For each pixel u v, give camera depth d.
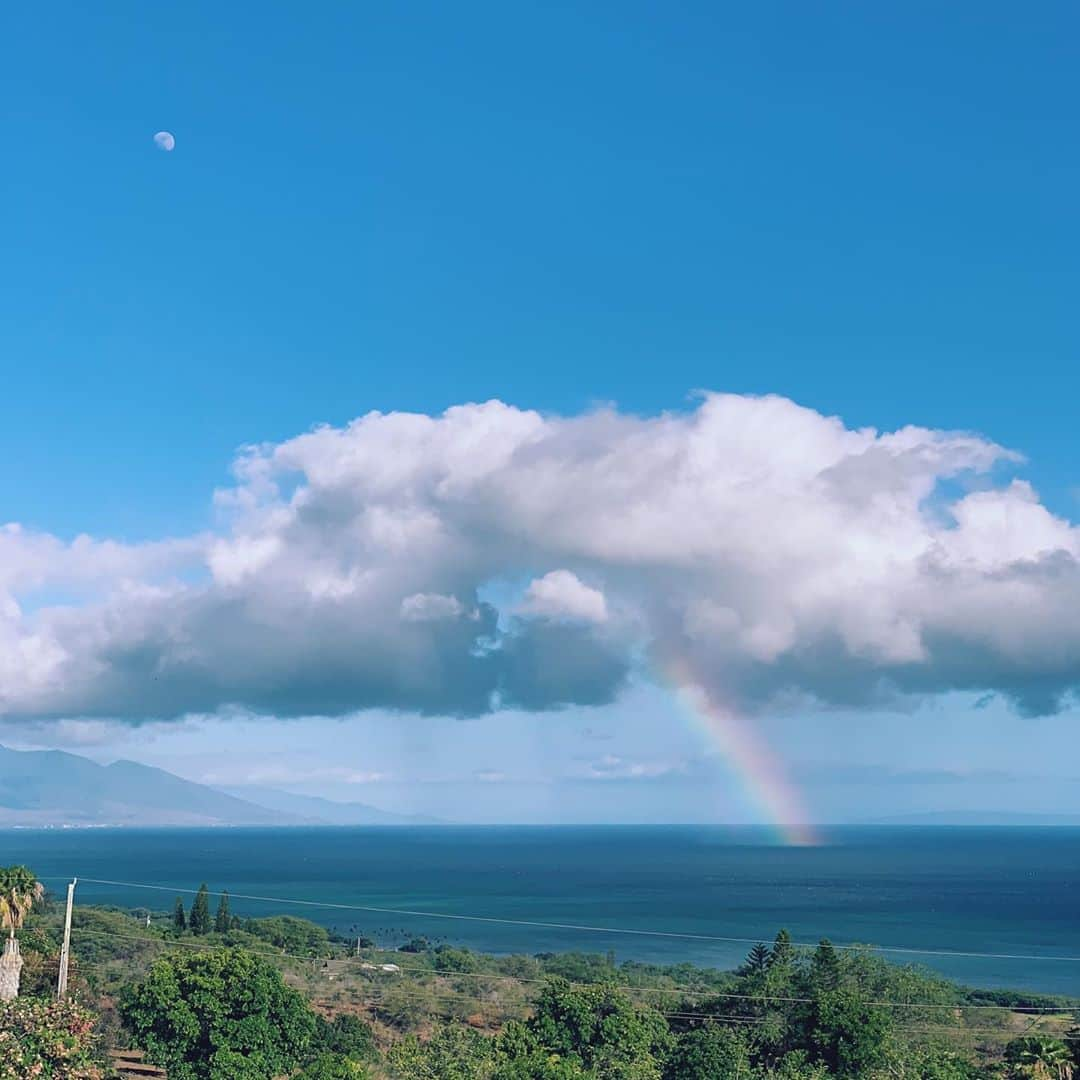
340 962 131.00
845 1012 70.12
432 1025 97.31
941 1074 64.19
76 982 83.88
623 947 189.62
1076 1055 61.88
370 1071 68.06
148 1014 68.00
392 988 113.50
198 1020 67.44
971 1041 87.38
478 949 185.00
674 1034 81.69
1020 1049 62.22
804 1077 64.44
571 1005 72.56
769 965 101.31
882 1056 68.06
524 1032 71.88
